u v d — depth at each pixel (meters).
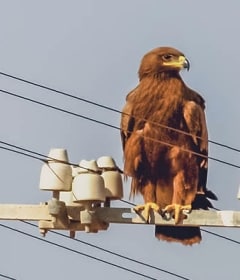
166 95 15.42
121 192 12.73
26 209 11.78
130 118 15.44
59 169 12.23
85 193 11.93
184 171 15.03
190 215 11.87
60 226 11.84
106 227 11.98
